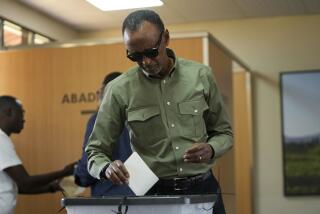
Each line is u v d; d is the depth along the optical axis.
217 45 4.81
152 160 2.18
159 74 2.20
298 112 6.57
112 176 2.03
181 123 2.19
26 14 5.85
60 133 4.73
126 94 2.23
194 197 1.89
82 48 4.73
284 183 6.54
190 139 2.18
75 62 4.74
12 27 5.69
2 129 3.87
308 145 6.52
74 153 4.68
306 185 6.49
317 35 6.56
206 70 2.27
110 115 2.25
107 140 2.26
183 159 2.13
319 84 6.53
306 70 6.57
